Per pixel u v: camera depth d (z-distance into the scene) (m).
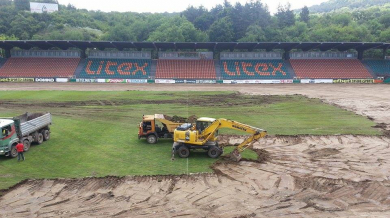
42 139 24.39
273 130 29.16
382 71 80.50
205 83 77.31
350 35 117.88
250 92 58.66
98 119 33.62
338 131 28.75
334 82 77.75
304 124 31.78
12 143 20.48
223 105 43.25
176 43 74.81
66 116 35.09
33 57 83.00
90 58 83.94
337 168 19.28
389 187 16.52
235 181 17.33
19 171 18.42
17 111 38.03
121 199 15.18
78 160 20.42
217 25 118.75
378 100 47.47
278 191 16.09
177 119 27.16
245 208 14.33
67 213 13.84
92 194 15.64
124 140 25.44
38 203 14.75
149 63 83.44
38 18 138.12
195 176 17.92
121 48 84.44
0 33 119.06
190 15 153.38
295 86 70.31
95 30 150.88
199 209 14.22
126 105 42.72
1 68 78.12
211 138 21.69
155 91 58.94
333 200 15.14
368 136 26.86
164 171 18.62
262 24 134.75
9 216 13.54
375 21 135.62
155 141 24.58
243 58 86.81
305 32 126.62
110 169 18.84
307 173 18.50
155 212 13.94
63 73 77.69
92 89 61.88
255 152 22.48
